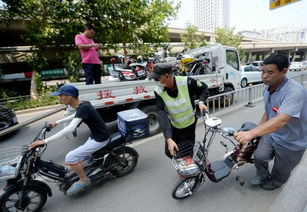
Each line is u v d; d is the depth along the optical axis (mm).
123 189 2484
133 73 5105
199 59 5590
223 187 2365
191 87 2160
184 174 1938
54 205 2273
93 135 2320
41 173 2158
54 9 8391
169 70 1889
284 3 5965
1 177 1855
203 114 2096
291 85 1615
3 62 11648
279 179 2121
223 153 3221
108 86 3664
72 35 8875
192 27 20812
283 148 1855
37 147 1984
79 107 2119
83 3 8469
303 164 2607
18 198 2094
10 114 5121
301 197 2084
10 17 8727
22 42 15070
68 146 4000
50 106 8445
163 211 2074
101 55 12211
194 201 2176
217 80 5527
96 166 2473
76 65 10078
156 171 2846
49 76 12844
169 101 2053
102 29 9203
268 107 1910
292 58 52938
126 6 8508
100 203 2268
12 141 4629
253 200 2127
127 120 2580
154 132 4266
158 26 9789
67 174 2320
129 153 2766
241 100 6020
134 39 9781
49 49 10148
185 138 2393
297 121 1710
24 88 13164
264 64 1676
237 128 4348
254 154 2096
